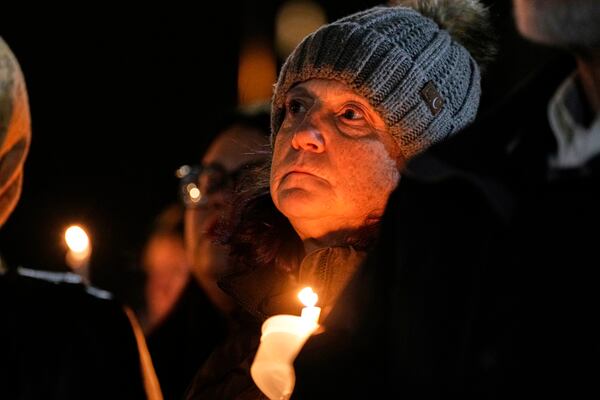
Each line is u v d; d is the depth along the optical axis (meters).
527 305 2.50
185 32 10.50
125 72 10.40
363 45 3.60
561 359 2.44
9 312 3.22
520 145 2.69
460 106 3.74
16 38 10.22
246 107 5.52
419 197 2.75
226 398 3.73
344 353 2.98
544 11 2.57
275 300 3.78
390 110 3.58
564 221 2.51
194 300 5.38
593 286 2.45
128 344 3.31
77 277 3.44
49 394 3.17
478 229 2.64
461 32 3.92
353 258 3.52
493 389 2.50
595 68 2.60
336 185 3.52
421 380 2.65
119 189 9.99
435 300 2.66
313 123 3.55
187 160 10.12
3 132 3.36
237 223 4.02
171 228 5.59
